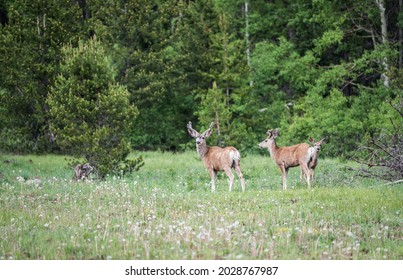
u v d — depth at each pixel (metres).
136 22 64.19
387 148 34.97
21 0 59.03
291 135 59.50
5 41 57.66
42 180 35.88
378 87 60.66
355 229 22.19
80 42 41.09
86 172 36.97
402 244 20.50
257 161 51.53
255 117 65.44
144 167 46.69
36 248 19.41
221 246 19.36
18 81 57.19
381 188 31.06
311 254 18.97
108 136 38.72
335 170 39.19
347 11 61.69
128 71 63.72
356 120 57.12
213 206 25.53
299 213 24.09
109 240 19.84
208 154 32.06
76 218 23.64
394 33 66.12
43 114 56.53
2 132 58.66
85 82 39.69
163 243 19.69
